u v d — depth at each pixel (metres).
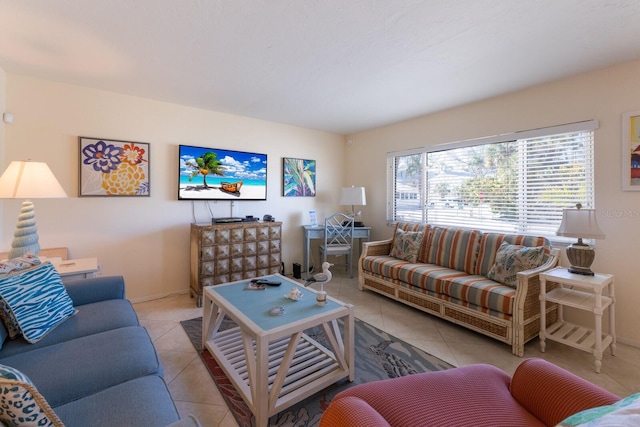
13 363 1.25
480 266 2.85
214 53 2.16
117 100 2.98
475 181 3.32
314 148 4.55
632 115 2.25
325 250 4.11
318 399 1.70
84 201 2.85
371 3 1.60
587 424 0.68
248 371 1.61
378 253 3.71
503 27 1.81
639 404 0.70
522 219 2.93
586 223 2.13
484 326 2.37
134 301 3.14
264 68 2.40
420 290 2.87
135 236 3.13
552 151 2.72
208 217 3.60
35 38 1.95
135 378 1.24
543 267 2.34
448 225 3.60
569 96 2.57
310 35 1.92
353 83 2.71
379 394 1.08
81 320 1.69
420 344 2.32
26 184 1.93
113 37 1.94
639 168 2.23
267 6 1.62
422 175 3.87
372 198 4.53
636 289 2.28
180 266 3.42
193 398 1.68
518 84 2.72
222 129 3.65
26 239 2.05
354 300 3.29
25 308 1.49
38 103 2.62
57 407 1.03
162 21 1.76
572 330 2.29
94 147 2.86
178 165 3.35
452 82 2.68
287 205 4.29
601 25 1.78
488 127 3.14
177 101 3.23
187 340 2.33
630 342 2.30
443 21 1.76
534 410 1.04
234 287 2.28
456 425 0.96
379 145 4.41
